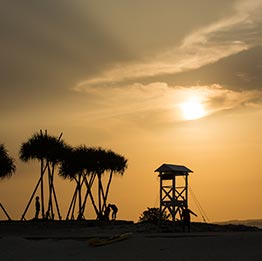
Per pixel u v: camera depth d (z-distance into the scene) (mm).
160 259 25562
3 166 59844
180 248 27375
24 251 30094
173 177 57781
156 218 61969
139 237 31516
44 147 64812
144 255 26578
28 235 42125
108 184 72875
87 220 61344
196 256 25531
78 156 70438
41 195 64188
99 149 71688
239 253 25484
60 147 66625
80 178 72062
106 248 28875
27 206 63156
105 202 72250
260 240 27891
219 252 25984
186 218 44656
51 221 57156
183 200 58375
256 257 24391
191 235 32969
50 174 66688
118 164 72375
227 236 30625
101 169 72250
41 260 27734
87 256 27531
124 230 46906
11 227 51219
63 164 70938
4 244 31953
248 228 59219
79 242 32094
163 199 58094
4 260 28438
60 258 27750
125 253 27234
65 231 47281
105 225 54156
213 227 55219
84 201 72688
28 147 64938
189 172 59250
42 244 31859
